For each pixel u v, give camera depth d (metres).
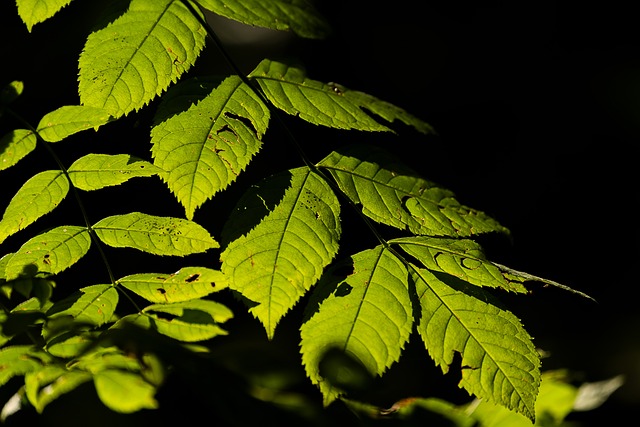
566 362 2.98
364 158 1.18
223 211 2.41
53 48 2.51
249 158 1.16
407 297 1.15
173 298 1.15
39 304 1.15
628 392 2.82
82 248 1.17
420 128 1.20
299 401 1.07
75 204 2.19
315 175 1.16
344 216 2.26
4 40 2.50
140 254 2.12
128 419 1.13
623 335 3.13
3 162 1.18
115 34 1.16
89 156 1.17
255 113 1.17
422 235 1.17
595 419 2.72
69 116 1.18
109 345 1.08
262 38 3.15
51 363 1.10
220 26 3.03
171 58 1.17
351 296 1.15
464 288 1.15
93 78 1.16
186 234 1.16
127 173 1.17
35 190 1.17
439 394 1.88
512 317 1.15
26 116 2.42
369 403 1.13
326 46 3.40
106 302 1.15
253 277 1.14
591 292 3.34
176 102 1.16
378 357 1.14
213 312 1.14
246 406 1.06
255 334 2.14
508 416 1.21
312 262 1.15
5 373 1.09
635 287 3.32
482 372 1.14
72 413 1.15
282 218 1.15
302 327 1.14
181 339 1.14
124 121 2.12
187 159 1.15
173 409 1.12
